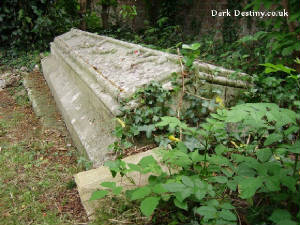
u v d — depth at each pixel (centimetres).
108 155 273
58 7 847
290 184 154
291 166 178
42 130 416
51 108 493
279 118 165
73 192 270
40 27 793
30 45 811
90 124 333
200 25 915
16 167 318
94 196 181
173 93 298
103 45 479
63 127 423
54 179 291
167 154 205
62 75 522
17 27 787
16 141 388
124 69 346
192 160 200
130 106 282
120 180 239
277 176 160
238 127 293
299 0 134
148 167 196
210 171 197
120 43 445
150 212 158
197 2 912
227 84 327
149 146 283
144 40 811
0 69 721
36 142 379
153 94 288
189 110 304
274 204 184
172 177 212
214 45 700
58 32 847
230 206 168
